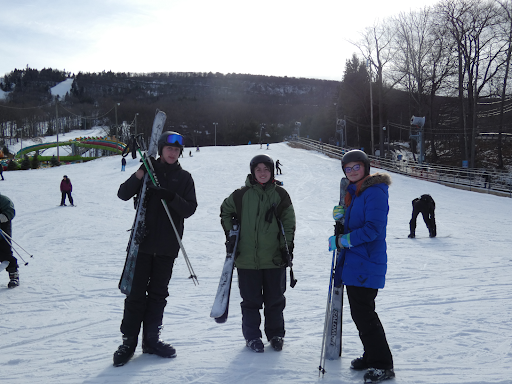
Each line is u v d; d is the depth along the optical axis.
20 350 3.40
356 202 2.89
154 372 2.82
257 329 3.38
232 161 37.66
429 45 38.75
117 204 18.56
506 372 2.70
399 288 5.58
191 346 3.47
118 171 33.09
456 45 36.62
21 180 27.70
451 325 3.83
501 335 3.50
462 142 39.44
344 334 3.72
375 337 2.71
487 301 4.72
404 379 2.64
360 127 57.34
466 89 37.62
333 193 21.73
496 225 12.81
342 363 2.99
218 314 3.09
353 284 2.79
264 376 2.72
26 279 6.41
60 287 5.90
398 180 27.48
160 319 3.29
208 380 2.65
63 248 9.44
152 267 3.26
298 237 10.95
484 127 41.22
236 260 3.42
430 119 41.78
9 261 5.86
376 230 2.73
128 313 3.14
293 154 42.44
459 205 18.08
